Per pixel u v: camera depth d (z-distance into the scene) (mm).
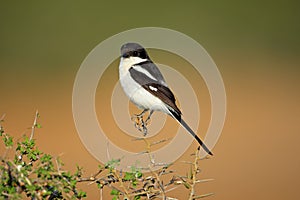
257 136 14523
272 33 23891
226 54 22391
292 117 16047
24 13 23625
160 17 24641
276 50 22906
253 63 21375
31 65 21219
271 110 16625
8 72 20375
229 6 24641
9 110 16328
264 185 11477
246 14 24484
